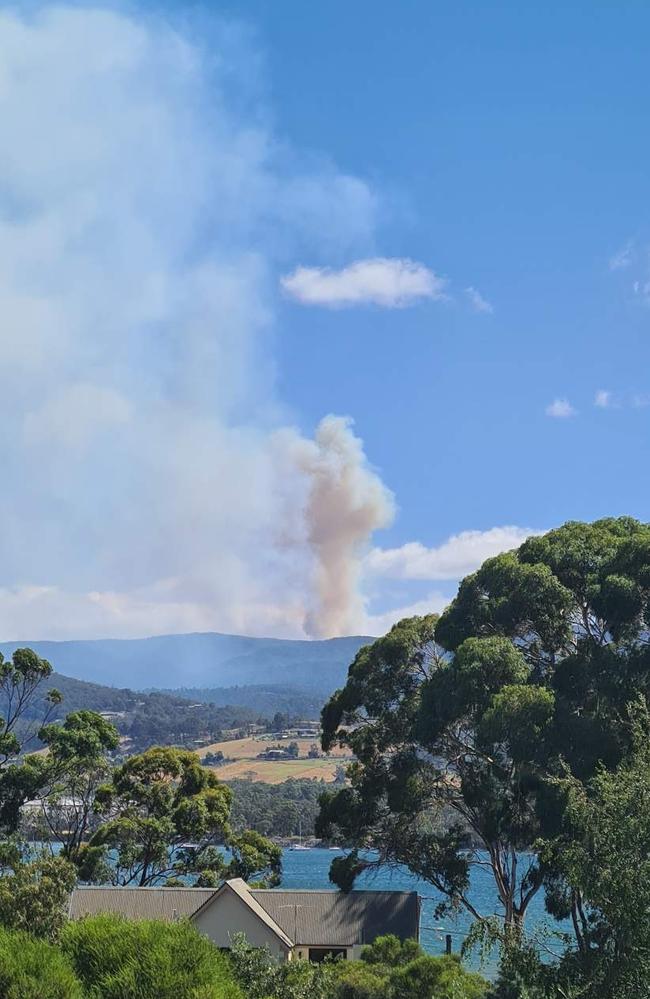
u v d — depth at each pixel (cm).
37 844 8469
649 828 1920
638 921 1875
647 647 4997
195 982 1551
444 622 6078
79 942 1602
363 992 2958
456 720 5697
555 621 5597
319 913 5744
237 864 8181
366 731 6488
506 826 5594
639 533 5803
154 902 5828
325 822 6550
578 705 5128
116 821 8081
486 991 2408
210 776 8994
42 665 8869
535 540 6109
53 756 8581
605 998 1888
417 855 6197
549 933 2150
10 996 1438
